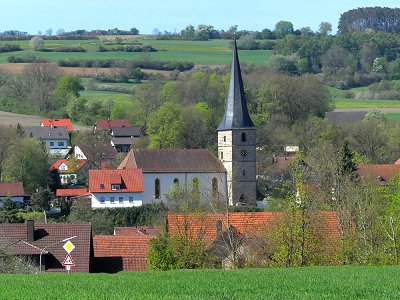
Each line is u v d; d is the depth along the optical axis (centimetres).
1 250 17412
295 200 18350
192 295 10350
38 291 10588
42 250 19125
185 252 18700
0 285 11444
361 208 19688
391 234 18925
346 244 18650
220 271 15138
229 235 18925
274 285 11775
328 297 10162
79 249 19462
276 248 18362
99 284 11912
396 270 14812
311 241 18250
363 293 10594
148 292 10675
